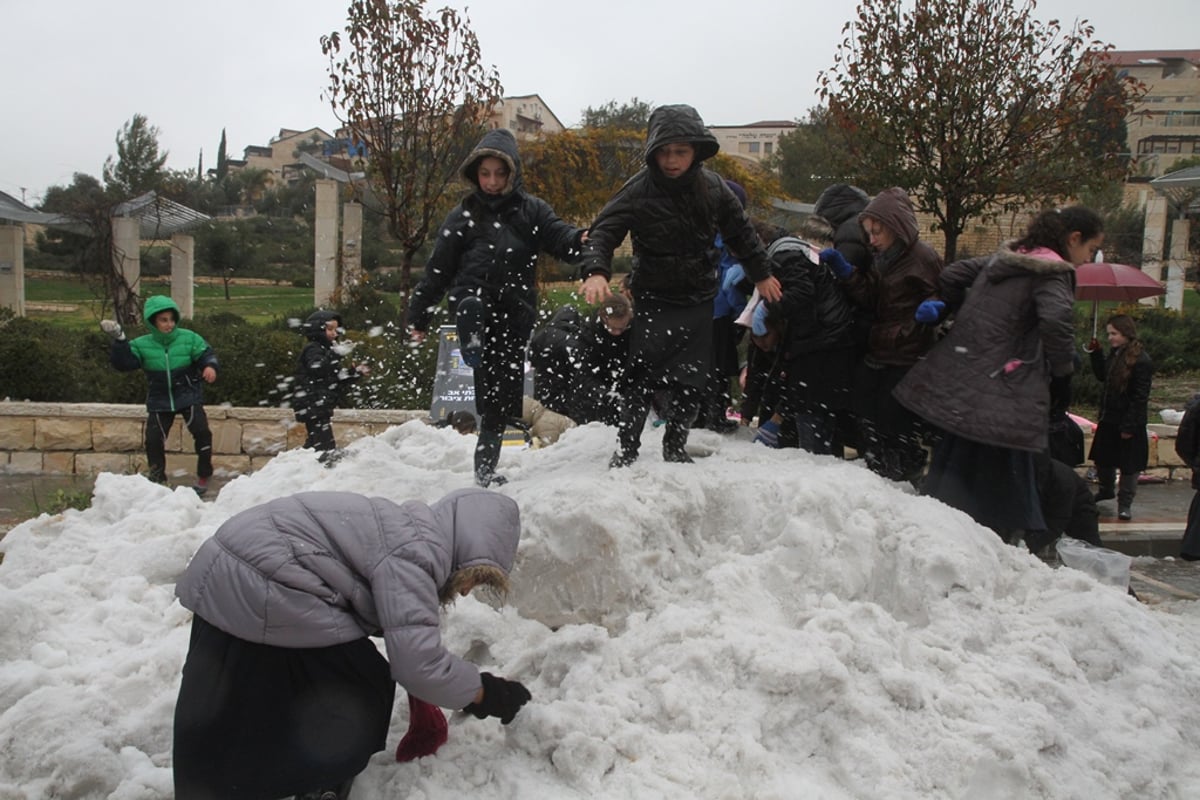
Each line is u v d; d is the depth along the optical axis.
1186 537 7.12
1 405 10.41
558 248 4.55
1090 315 20.56
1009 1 12.46
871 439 5.02
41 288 34.97
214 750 2.67
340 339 8.11
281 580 2.64
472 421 7.47
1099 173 13.10
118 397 11.27
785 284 4.79
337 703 2.74
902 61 12.73
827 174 14.59
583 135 20.69
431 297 4.77
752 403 5.88
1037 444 4.34
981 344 4.48
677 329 4.23
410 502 2.93
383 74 12.74
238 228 41.72
